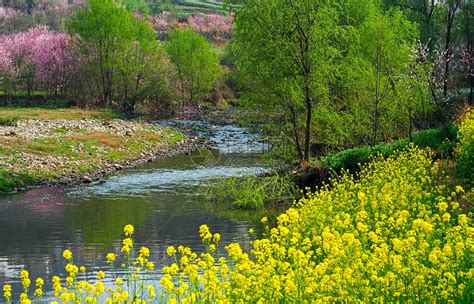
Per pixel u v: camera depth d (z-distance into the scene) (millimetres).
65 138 37906
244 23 26922
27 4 116438
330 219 14055
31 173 29172
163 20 116562
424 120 28984
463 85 40250
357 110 28500
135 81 65875
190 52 70875
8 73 65312
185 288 9227
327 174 23750
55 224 20766
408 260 8906
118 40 63438
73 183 28812
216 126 53469
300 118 28359
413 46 28703
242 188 24750
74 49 65750
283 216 11602
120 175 31156
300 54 26375
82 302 11086
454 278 8109
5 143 34125
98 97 65438
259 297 9016
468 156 18000
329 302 8406
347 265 9016
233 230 19641
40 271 15609
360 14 34719
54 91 68438
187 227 20203
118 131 43062
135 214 22328
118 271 15312
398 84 27516
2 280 14922
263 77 26859
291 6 26156
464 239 10383
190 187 27734
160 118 59000
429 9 44312
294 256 9773
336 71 27281
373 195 15938
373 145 25703
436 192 16641
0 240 18703
